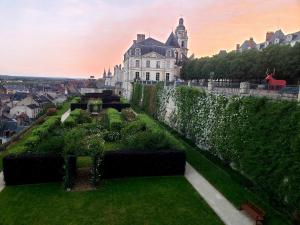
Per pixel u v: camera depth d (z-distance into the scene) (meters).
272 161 14.18
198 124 25.42
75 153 15.05
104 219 12.16
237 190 15.44
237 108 18.30
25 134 27.52
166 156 17.44
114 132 24.48
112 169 16.77
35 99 82.75
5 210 12.73
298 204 12.20
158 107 42.47
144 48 77.50
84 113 35.16
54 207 13.12
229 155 19.16
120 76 120.81
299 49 35.28
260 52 42.41
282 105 13.86
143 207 13.30
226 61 51.94
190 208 13.30
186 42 95.44
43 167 15.80
